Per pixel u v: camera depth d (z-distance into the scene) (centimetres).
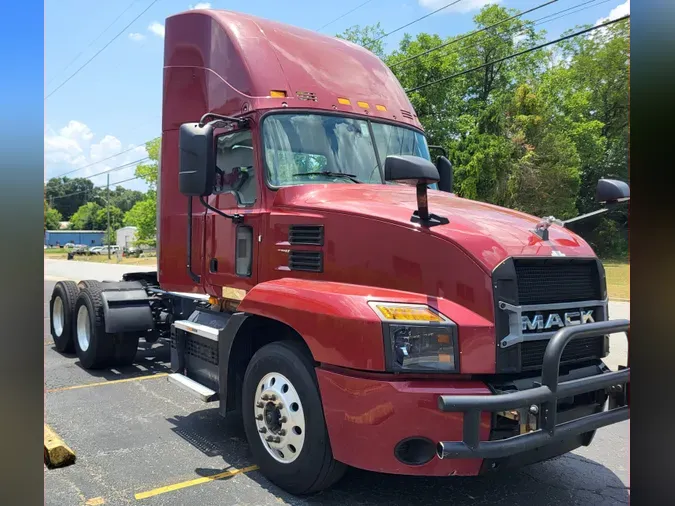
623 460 464
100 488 385
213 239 511
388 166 351
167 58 571
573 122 4084
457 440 311
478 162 3125
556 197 3559
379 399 316
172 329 533
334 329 334
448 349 318
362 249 376
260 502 367
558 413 344
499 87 4009
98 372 729
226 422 530
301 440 361
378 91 542
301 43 521
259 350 401
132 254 6556
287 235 424
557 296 364
